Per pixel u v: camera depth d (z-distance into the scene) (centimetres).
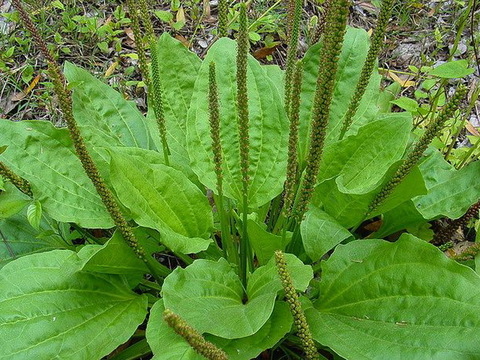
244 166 39
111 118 55
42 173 46
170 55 54
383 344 35
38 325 38
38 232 50
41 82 70
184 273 39
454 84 74
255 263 54
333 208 47
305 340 32
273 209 54
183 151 53
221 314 37
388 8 39
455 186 50
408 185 41
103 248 39
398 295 38
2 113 68
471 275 35
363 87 43
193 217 46
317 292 46
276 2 80
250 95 48
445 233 50
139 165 43
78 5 80
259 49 77
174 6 77
